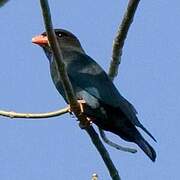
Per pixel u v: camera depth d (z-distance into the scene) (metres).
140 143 10.75
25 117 10.47
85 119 10.27
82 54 13.69
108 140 11.00
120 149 10.48
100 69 12.92
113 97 11.79
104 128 11.61
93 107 11.78
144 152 10.56
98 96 11.84
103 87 12.04
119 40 10.51
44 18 7.94
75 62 13.16
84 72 12.65
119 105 11.59
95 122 11.74
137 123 11.20
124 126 11.37
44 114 10.55
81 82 12.39
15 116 10.45
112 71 11.30
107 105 11.67
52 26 8.05
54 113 10.55
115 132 11.52
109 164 9.42
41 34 13.74
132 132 11.18
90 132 9.62
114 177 9.43
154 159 10.36
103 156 9.48
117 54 10.83
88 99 11.91
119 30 10.37
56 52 8.46
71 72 12.74
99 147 9.50
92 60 13.33
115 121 11.45
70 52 13.80
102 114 11.62
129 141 11.38
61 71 8.84
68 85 9.30
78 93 12.24
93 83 12.25
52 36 8.20
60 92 12.34
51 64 12.67
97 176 8.78
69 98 9.87
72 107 10.12
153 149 10.51
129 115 11.38
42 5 7.73
